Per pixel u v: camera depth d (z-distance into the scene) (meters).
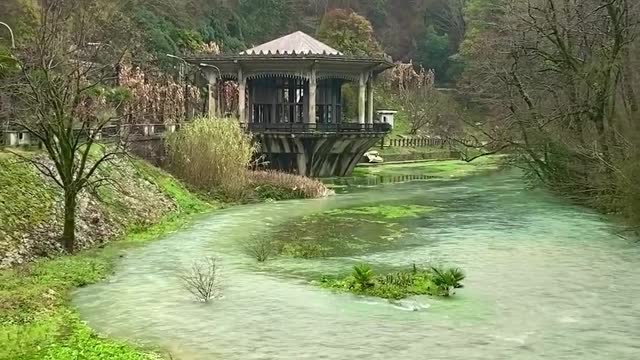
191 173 39.53
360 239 27.22
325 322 16.12
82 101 28.72
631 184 27.20
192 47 70.00
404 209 36.41
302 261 23.02
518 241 26.39
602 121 33.91
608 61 33.47
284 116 54.91
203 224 31.19
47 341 14.61
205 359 13.76
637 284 19.53
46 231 23.86
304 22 111.19
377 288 19.02
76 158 29.34
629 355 13.88
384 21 125.50
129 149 35.75
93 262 22.05
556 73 41.12
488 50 50.78
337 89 57.12
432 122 93.38
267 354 14.02
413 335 15.14
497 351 14.12
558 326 15.76
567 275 20.66
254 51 54.16
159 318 16.56
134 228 28.73
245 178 40.88
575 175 37.75
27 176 26.14
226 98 64.75
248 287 19.48
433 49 121.94
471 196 42.97
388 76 100.81
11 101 29.94
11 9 40.75
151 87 48.81
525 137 39.75
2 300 16.98
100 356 13.59
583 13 37.94
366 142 54.34
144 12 65.69
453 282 18.69
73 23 34.25
